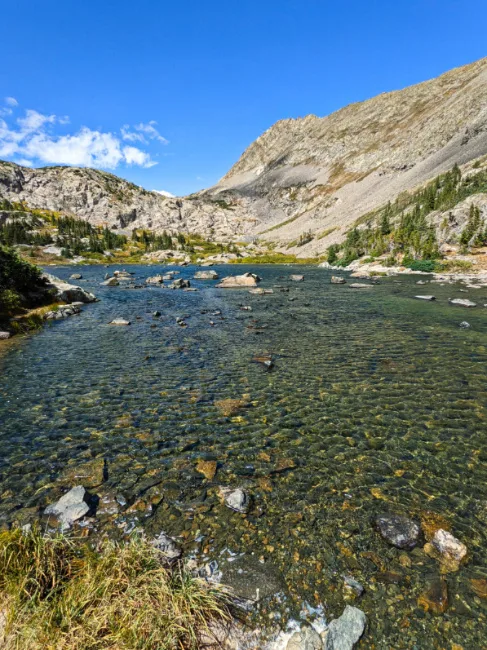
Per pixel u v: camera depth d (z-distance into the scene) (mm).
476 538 6566
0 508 7297
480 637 4785
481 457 9242
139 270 102562
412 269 73938
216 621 4930
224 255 163875
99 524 6848
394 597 5363
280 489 7984
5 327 24625
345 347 19797
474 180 109375
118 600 4922
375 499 7641
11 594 4844
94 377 15461
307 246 176625
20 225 174250
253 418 11492
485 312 28984
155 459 9203
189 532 6656
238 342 21328
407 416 11531
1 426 11008
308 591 5457
